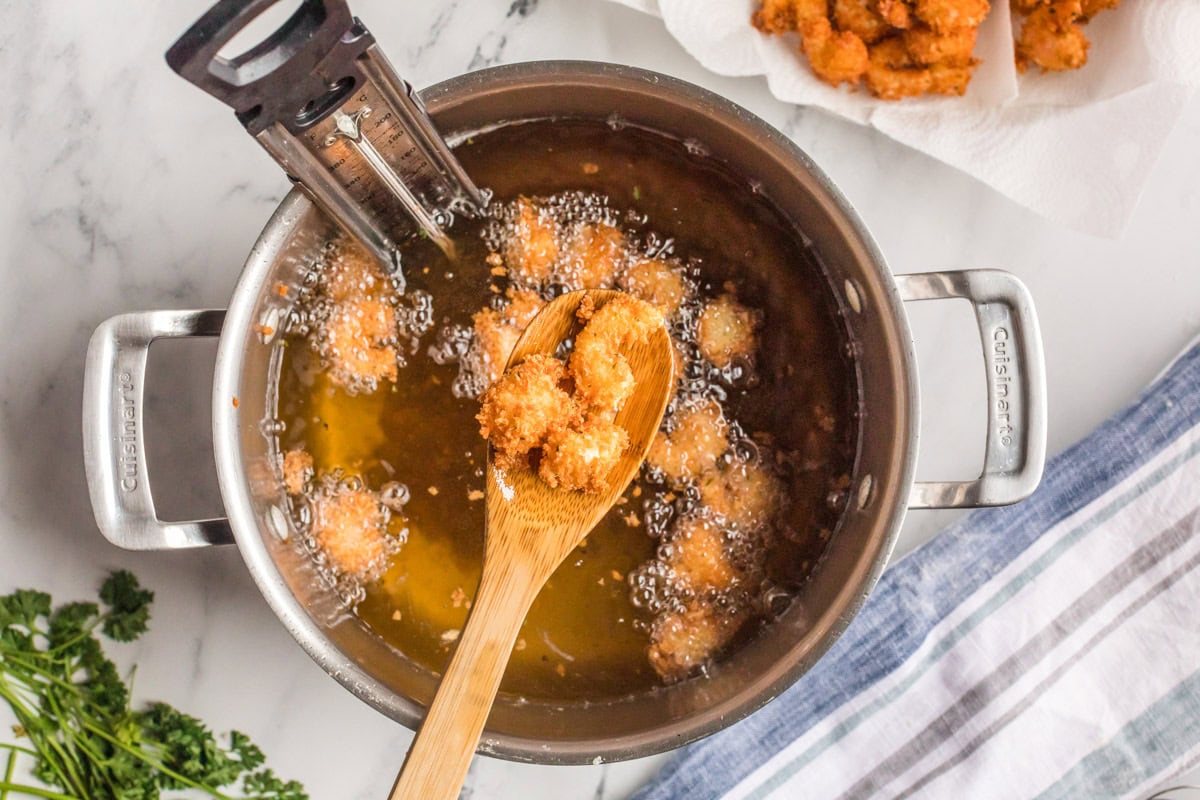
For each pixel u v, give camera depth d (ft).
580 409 1.88
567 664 2.05
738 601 2.05
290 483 2.05
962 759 2.25
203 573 2.25
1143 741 2.24
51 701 2.21
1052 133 2.18
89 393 1.91
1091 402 2.25
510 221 2.06
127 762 2.22
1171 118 2.15
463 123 2.01
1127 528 2.24
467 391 2.05
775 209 2.05
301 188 1.86
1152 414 2.21
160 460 2.23
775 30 2.19
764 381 2.05
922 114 2.20
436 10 2.22
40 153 2.24
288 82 1.67
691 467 2.04
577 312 1.92
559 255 2.06
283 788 2.23
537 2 2.22
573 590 2.05
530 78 1.92
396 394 2.05
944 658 2.26
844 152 2.24
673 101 1.94
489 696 1.83
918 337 2.24
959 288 1.93
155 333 1.92
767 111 2.24
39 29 2.23
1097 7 2.16
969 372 2.24
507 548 1.87
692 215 2.06
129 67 2.23
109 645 2.24
